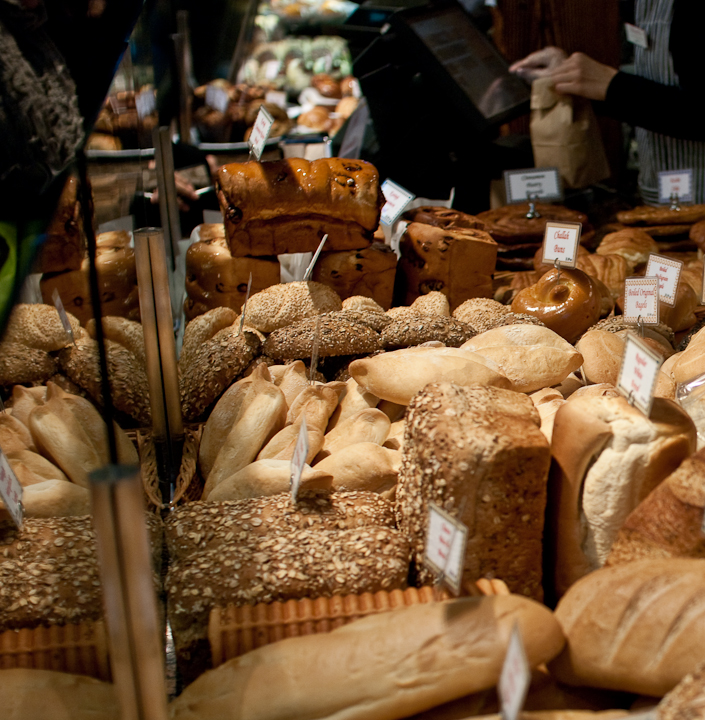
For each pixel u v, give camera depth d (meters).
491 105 2.66
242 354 1.61
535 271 2.30
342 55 4.57
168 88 3.14
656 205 3.01
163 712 0.72
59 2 0.89
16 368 1.01
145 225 1.65
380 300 2.09
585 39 3.28
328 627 0.94
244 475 1.25
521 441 0.95
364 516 1.14
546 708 0.85
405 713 0.83
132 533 0.64
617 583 0.85
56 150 0.85
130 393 1.14
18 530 1.02
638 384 1.00
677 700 0.72
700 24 2.56
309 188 1.90
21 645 0.89
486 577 0.99
